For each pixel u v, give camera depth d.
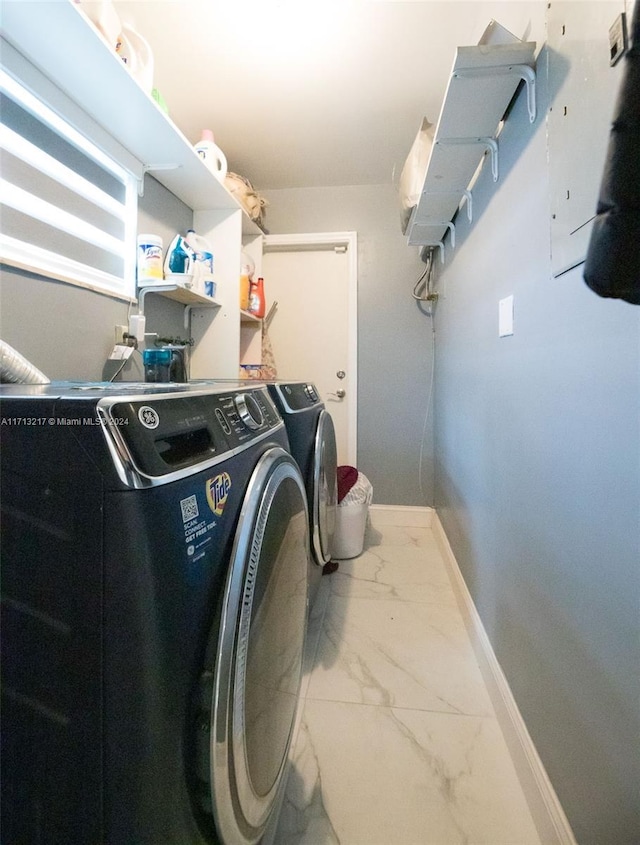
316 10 1.47
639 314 0.61
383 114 2.06
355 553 2.33
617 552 0.67
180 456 0.56
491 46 1.00
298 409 1.43
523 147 1.09
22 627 0.46
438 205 1.83
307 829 0.95
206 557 0.56
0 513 0.46
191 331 2.11
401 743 1.17
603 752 0.71
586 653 0.77
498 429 1.31
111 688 0.45
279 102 1.97
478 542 1.56
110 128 1.37
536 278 1.00
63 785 0.46
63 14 0.93
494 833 0.95
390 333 2.84
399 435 2.86
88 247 1.38
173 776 0.49
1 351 0.81
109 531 0.45
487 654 1.39
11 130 1.08
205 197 1.95
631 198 0.38
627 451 0.64
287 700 0.91
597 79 0.70
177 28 1.54
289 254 3.00
